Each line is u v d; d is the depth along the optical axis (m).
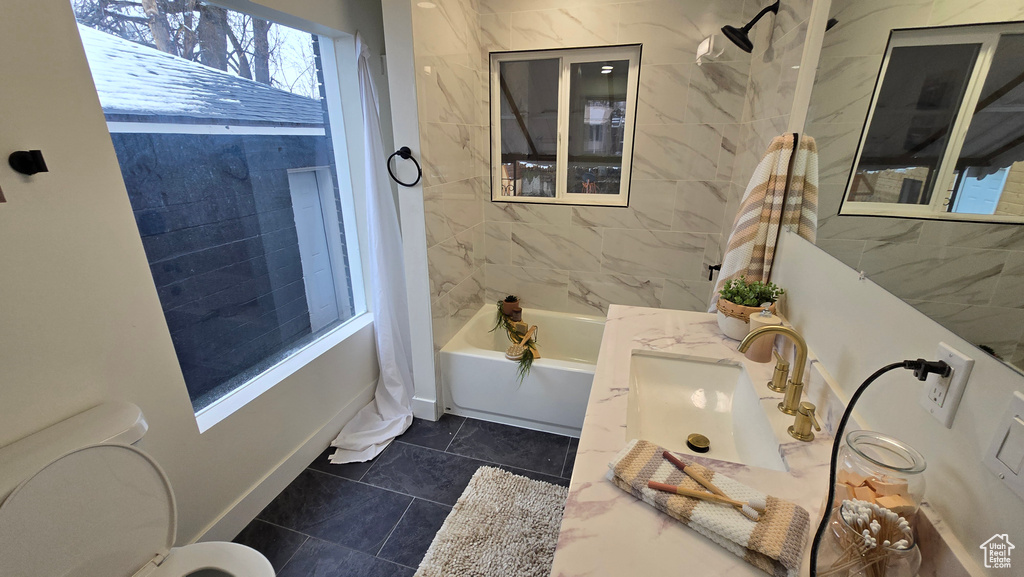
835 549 0.71
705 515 0.83
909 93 0.86
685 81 2.34
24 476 0.98
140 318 1.34
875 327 0.97
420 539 1.74
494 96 2.66
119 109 1.40
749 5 2.13
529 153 2.75
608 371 1.40
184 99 1.60
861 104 1.08
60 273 1.14
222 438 1.65
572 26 2.39
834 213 1.21
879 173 0.97
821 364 1.23
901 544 0.66
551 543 1.69
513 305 2.82
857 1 1.12
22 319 1.08
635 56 2.42
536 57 2.54
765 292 1.54
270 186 2.00
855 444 0.80
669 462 0.97
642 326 1.74
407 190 2.10
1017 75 0.56
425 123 2.03
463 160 2.51
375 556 1.67
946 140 0.73
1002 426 0.61
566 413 2.33
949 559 0.68
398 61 1.90
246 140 1.86
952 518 0.70
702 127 2.39
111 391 1.28
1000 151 0.60
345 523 1.81
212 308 1.77
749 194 1.67
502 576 1.57
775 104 1.78
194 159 1.66
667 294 2.76
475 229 2.80
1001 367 0.61
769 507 0.84
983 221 0.64
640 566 0.77
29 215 1.07
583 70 2.52
